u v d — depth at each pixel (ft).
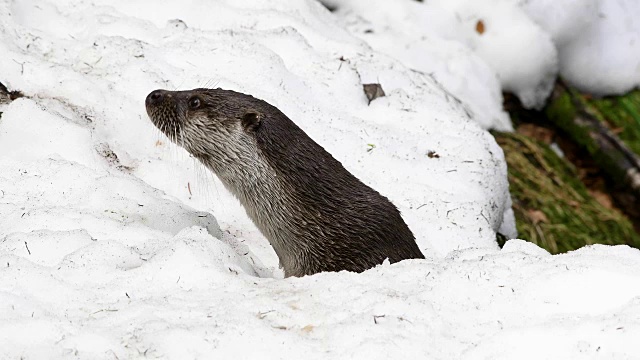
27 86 40.14
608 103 57.62
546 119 58.13
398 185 40.24
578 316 23.44
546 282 24.39
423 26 55.57
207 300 24.85
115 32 44.96
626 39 58.34
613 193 55.36
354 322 23.35
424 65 53.36
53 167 34.60
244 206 34.47
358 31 54.34
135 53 42.93
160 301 24.54
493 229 42.60
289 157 33.01
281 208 33.01
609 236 52.16
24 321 23.09
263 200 33.47
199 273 26.27
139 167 37.96
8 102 39.29
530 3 57.52
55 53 43.04
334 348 22.66
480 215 39.63
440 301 24.53
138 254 27.86
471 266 25.66
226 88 41.98
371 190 33.47
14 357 22.09
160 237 30.78
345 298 24.77
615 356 21.91
